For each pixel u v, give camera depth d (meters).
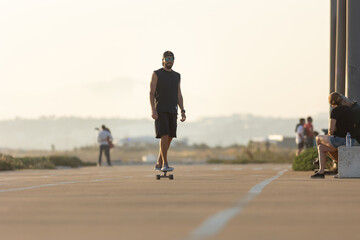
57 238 11.06
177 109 30.56
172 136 30.44
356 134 30.66
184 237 10.93
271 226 12.33
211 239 10.72
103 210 15.38
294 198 18.11
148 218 13.70
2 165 55.00
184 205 16.34
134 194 19.86
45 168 63.09
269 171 43.56
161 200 17.70
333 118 30.56
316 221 13.07
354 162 30.42
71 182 28.06
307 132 70.62
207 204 16.55
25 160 64.00
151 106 30.16
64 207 16.20
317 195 19.12
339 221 13.08
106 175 37.72
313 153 43.62
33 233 11.70
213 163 86.31
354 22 34.91
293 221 13.06
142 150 169.88
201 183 25.45
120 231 11.79
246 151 93.50
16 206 16.64
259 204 16.45
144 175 36.72
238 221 13.05
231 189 21.70
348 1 34.97
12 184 27.12
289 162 86.38
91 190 22.00
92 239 10.89
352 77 34.84
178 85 30.75
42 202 17.67
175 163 85.62
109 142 77.69
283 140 132.12
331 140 30.55
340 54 37.22
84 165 78.94
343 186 23.36
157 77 30.14
